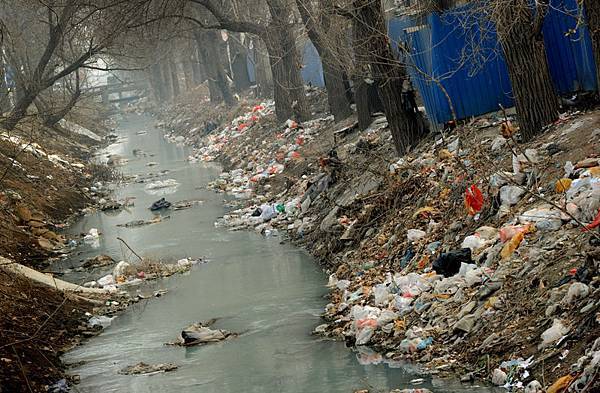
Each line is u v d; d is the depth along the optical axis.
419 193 20.33
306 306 18.25
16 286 19.45
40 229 28.66
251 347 16.05
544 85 18.95
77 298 20.83
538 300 12.70
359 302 16.81
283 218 27.62
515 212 15.79
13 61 46.69
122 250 26.69
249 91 67.00
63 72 44.34
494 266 14.51
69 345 17.77
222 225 28.84
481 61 22.48
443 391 11.90
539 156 17.23
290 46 42.28
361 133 30.12
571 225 13.98
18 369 15.03
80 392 14.80
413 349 13.79
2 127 39.94
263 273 21.64
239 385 14.03
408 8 29.67
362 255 19.75
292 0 41.00
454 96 23.00
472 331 13.29
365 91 30.53
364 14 24.53
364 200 22.52
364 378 13.20
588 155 16.12
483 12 20.44
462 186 18.55
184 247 26.09
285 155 36.72
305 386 13.39
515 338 12.29
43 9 58.25
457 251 15.59
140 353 16.72
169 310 19.59
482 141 20.48
